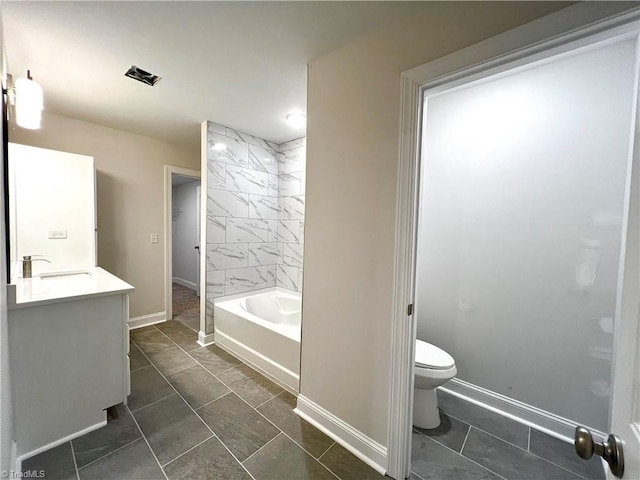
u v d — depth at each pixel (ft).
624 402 1.78
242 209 9.80
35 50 5.12
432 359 5.61
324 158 5.21
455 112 6.64
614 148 4.87
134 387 6.64
